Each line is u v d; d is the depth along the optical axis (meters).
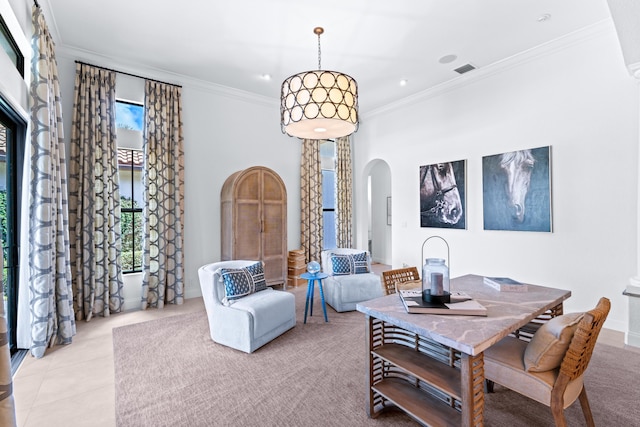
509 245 4.07
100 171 3.79
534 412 1.99
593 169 3.39
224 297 3.14
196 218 4.70
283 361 2.67
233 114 5.06
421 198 5.14
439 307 1.78
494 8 3.03
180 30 3.38
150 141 4.20
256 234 4.67
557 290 2.28
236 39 3.55
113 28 3.34
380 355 1.89
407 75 4.46
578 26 3.33
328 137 3.33
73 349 2.92
